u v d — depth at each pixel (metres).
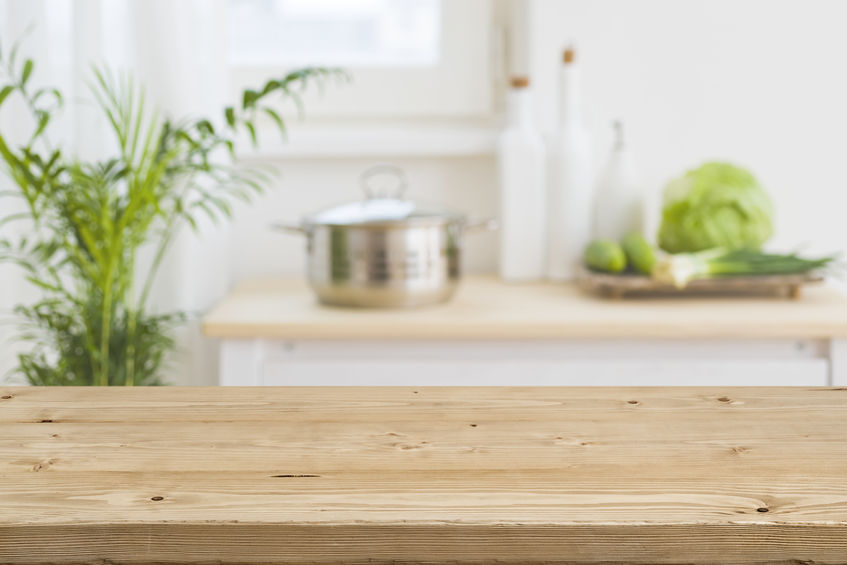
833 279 2.04
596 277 1.75
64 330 1.65
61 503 0.53
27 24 1.79
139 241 1.64
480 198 2.09
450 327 1.59
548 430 0.64
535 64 2.01
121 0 1.84
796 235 2.05
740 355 1.62
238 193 2.01
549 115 2.02
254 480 0.56
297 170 2.07
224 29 1.97
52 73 1.82
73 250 1.58
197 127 1.55
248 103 1.54
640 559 0.51
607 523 0.51
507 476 0.57
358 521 0.51
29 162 1.47
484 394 0.73
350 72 2.09
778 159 2.03
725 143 2.03
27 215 1.59
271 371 1.63
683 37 2.00
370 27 2.12
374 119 2.11
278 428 0.65
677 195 1.83
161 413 0.69
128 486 0.56
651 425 0.65
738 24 2.00
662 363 1.62
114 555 0.52
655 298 1.76
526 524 0.51
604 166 1.99
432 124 2.11
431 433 0.64
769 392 0.73
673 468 0.58
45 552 0.51
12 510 0.53
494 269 2.10
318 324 1.59
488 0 2.07
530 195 1.91
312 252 1.70
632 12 2.00
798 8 1.99
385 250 1.65
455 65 2.09
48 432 0.65
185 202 1.86
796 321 1.57
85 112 1.83
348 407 0.70
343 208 1.70
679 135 2.03
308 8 2.11
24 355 1.68
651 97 2.02
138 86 1.86
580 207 1.90
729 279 1.69
